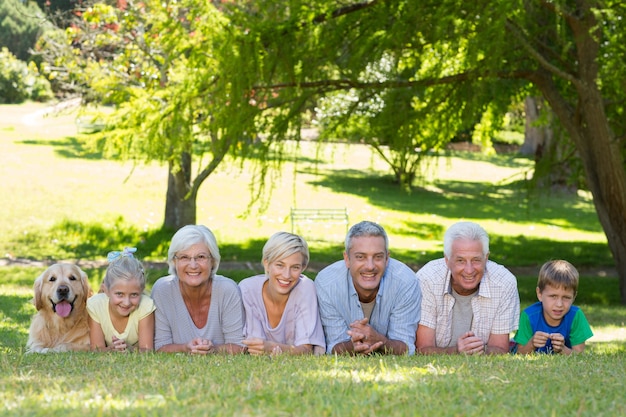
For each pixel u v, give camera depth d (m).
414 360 5.48
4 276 19.23
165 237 25.80
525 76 17.78
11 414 3.53
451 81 16.50
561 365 5.23
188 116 16.81
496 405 3.85
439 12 14.70
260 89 16.31
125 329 6.71
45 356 5.64
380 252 6.30
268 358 5.64
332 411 3.62
